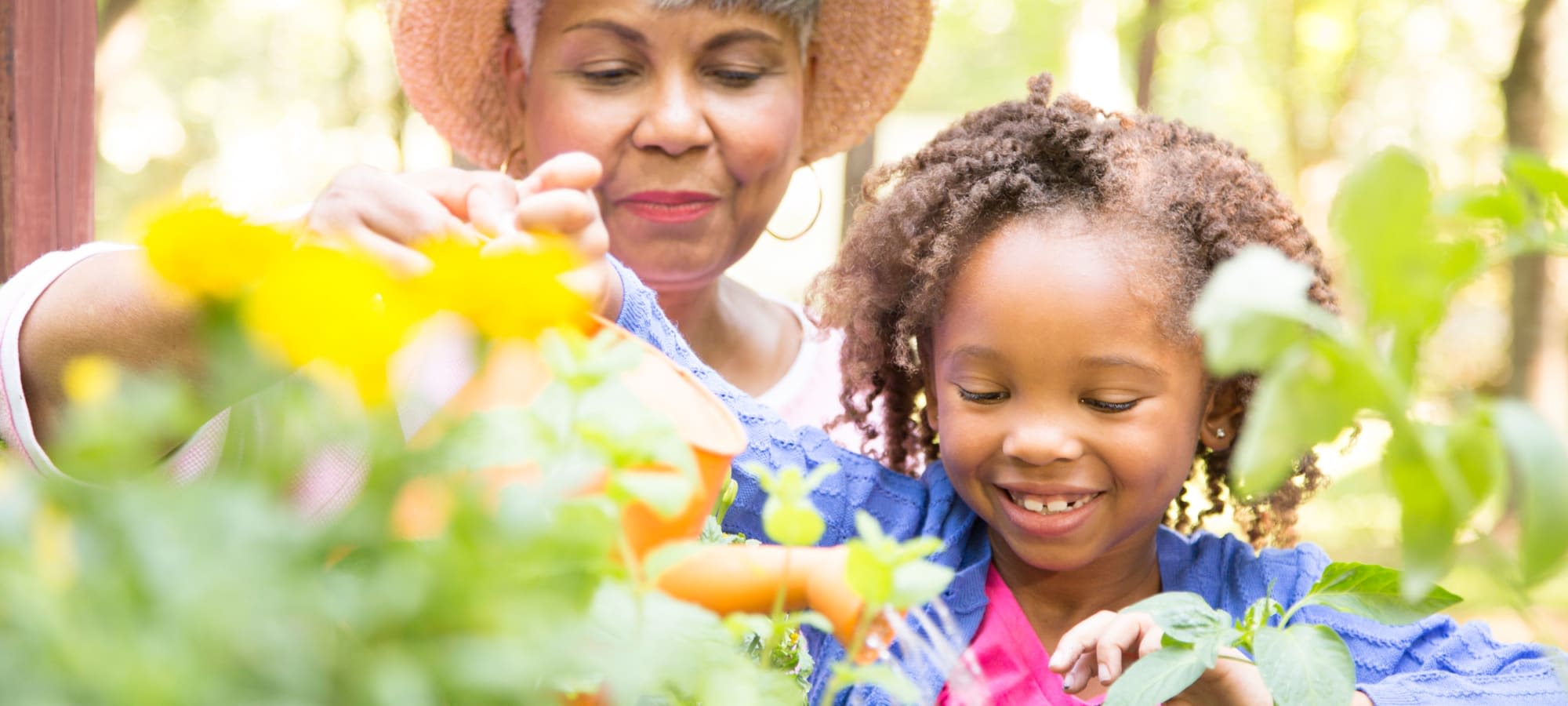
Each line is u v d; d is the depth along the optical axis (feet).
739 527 4.73
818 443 5.07
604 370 1.78
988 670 4.66
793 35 6.18
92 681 1.19
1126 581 4.83
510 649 1.37
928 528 4.88
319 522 1.54
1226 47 37.55
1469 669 4.28
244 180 37.65
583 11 5.80
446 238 2.65
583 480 1.75
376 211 2.90
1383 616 2.99
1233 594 4.80
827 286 5.55
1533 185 1.77
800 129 6.49
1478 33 36.65
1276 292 1.54
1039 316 4.30
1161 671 2.85
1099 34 34.32
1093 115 5.18
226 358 1.45
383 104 37.37
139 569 1.26
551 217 2.85
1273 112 38.01
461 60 6.66
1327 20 37.58
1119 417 4.33
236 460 1.55
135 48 11.89
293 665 1.28
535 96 6.16
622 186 6.02
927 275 4.62
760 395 7.00
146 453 1.39
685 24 5.76
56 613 1.21
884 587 1.98
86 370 1.36
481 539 1.40
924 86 41.01
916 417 5.58
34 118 5.02
